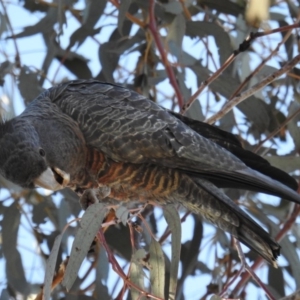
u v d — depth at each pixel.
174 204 9.91
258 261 11.27
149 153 9.59
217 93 11.79
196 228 11.60
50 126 9.75
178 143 9.55
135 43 11.83
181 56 11.45
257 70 10.58
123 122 9.65
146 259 10.66
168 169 9.77
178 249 8.92
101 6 11.29
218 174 9.54
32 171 9.45
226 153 9.57
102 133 9.67
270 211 11.95
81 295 11.19
